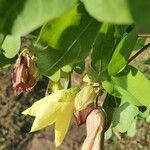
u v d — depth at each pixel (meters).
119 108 0.27
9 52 0.21
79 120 0.22
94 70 0.19
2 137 0.69
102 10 0.10
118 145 0.65
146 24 0.09
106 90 0.21
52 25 0.16
